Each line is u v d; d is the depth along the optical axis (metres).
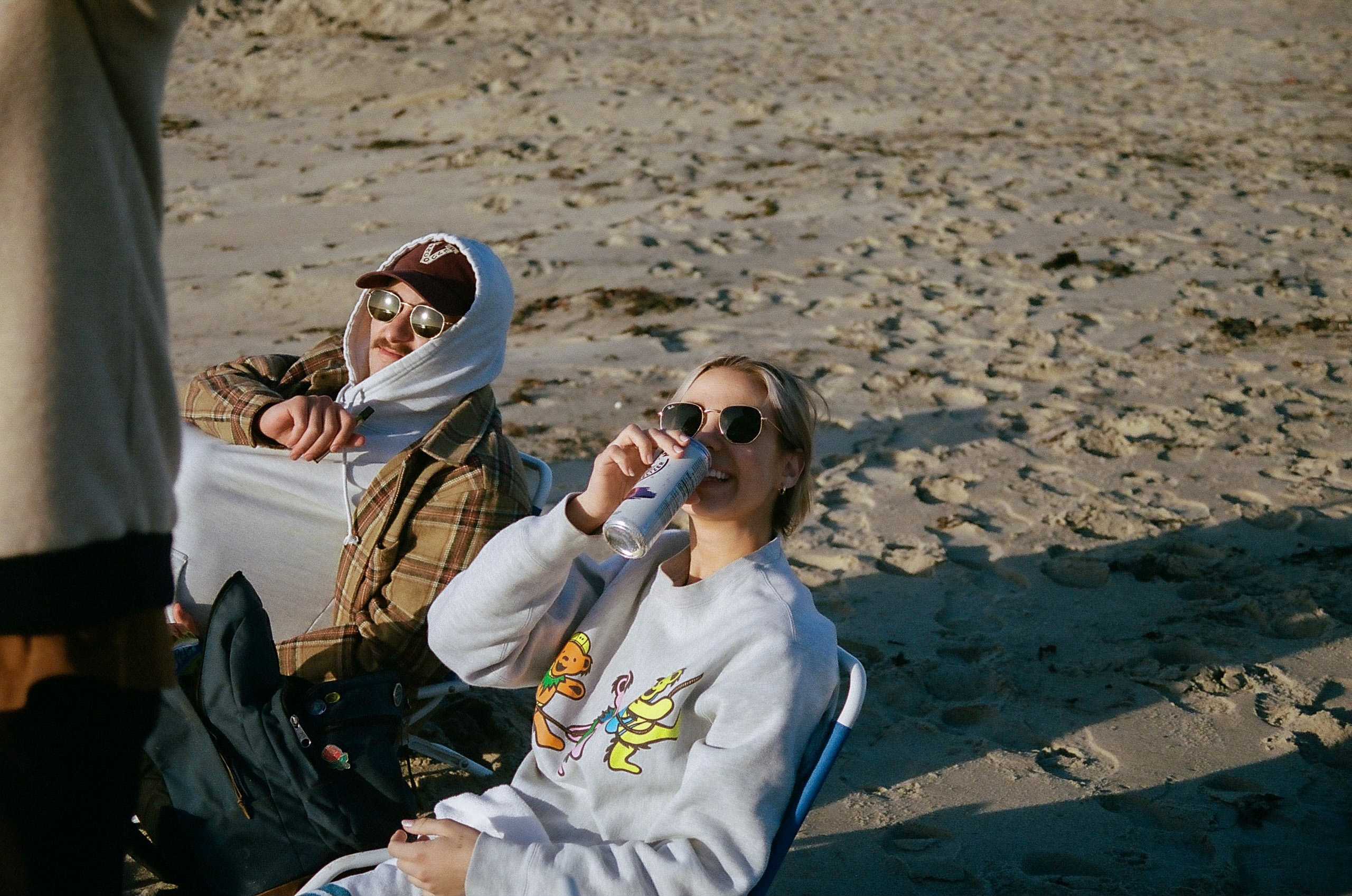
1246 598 3.79
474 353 2.89
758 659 1.82
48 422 1.16
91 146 1.18
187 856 2.25
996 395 5.73
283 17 18.08
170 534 1.30
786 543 4.24
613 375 6.07
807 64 15.43
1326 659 3.45
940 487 4.73
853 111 13.00
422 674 2.69
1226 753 3.03
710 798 1.73
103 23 1.18
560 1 18.95
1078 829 2.75
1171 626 3.66
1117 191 9.87
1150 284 7.53
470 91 14.15
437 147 12.01
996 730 3.17
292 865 2.22
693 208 9.52
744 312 7.12
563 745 2.02
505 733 3.13
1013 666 3.46
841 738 1.85
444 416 2.89
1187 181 10.23
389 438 2.85
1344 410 5.45
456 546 2.63
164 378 1.28
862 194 9.84
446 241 2.96
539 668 2.13
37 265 1.15
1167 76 15.11
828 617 3.74
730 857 1.69
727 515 1.96
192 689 2.40
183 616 2.86
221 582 2.85
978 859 2.65
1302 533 4.24
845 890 2.55
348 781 2.26
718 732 1.79
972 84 14.49
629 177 10.47
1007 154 11.21
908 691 3.33
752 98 13.51
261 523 2.84
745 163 10.91
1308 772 2.95
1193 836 2.71
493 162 11.20
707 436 1.96
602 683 2.01
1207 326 6.72
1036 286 7.52
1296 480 4.70
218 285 7.91
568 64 15.15
